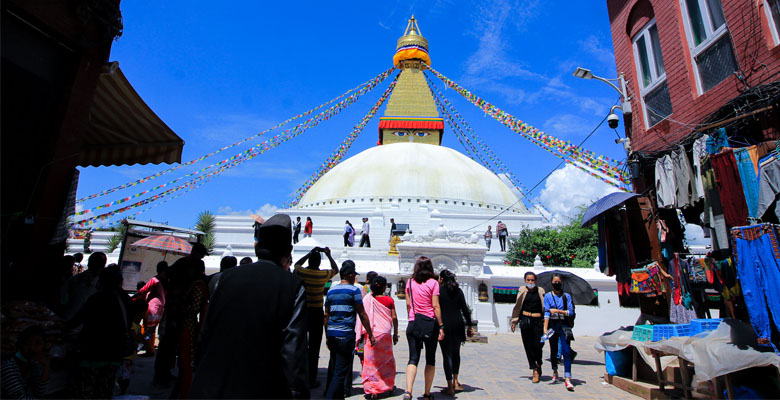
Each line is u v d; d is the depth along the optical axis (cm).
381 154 4281
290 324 315
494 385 799
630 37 1109
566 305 822
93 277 754
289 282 330
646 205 935
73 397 490
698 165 744
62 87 554
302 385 302
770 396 576
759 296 574
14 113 499
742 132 719
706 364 598
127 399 562
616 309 1750
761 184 616
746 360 573
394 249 2412
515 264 2464
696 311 795
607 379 845
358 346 856
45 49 534
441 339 682
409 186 3769
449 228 3303
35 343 472
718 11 810
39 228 523
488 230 2850
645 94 1041
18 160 505
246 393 294
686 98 879
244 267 340
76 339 517
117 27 607
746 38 732
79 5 552
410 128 5012
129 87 739
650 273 902
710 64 829
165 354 707
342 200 3797
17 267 502
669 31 935
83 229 1706
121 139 901
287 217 373
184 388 571
